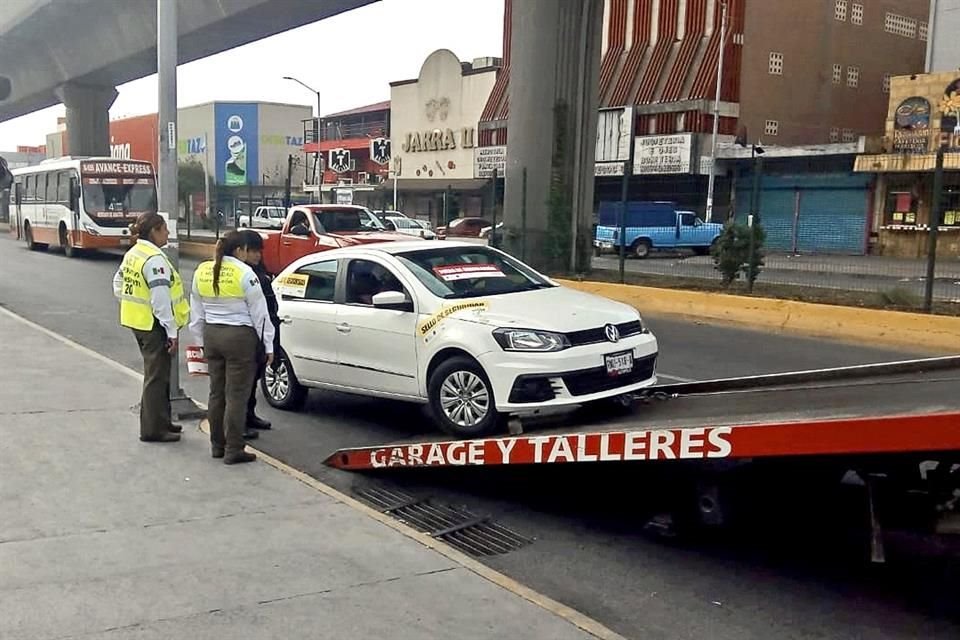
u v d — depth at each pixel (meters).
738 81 43.59
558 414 6.92
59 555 4.74
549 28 19.66
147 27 34.47
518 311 7.07
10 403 8.12
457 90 52.66
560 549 5.45
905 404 4.68
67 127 46.56
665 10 44.78
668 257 33.53
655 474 5.41
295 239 18.73
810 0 46.44
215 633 3.92
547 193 20.17
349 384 8.25
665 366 11.11
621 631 4.35
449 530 5.73
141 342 6.93
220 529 5.20
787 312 14.28
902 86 34.50
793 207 38.81
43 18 38.00
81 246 28.80
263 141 83.19
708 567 5.15
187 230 38.66
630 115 43.47
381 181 59.09
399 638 3.93
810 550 5.39
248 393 6.55
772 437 4.47
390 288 7.94
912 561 5.18
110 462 6.45
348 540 5.08
